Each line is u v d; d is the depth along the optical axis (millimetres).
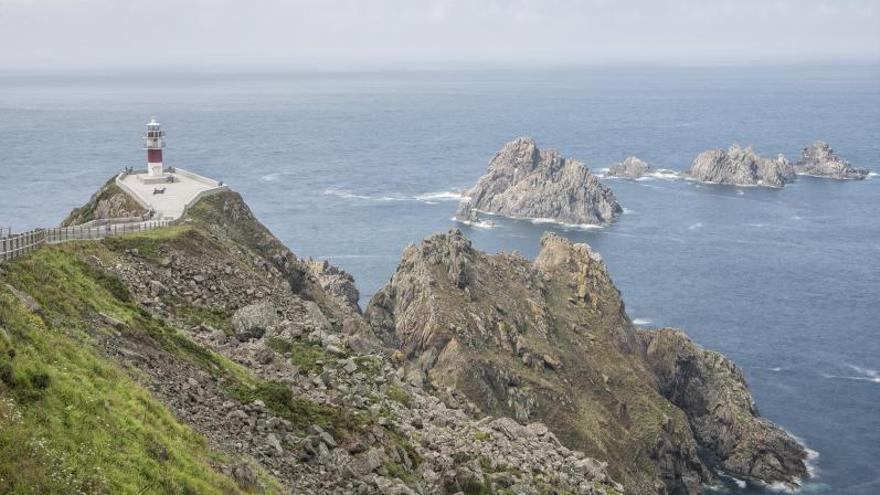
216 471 41219
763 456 143625
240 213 113438
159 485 37281
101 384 42469
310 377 60594
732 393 154125
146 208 109812
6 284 48594
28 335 42594
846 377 174250
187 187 128250
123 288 63719
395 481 47688
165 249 84438
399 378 68438
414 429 57688
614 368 148125
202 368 54281
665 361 160125
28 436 34719
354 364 63875
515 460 58844
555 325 151000
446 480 50656
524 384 131375
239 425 47875
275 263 110125
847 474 139250
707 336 195250
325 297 114375
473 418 72438
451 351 129500
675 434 140750
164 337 56625
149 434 40281
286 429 49344
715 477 142375
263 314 70562
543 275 164875
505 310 145750
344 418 53156
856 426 153750
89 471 35156
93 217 114875
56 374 40281
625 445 131125
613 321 159875
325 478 46062
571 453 67250
